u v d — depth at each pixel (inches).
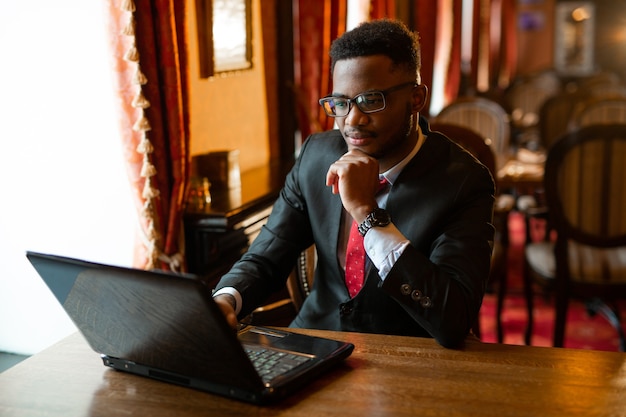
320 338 56.0
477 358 53.9
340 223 67.4
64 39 101.2
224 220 100.0
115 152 102.4
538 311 162.4
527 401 46.6
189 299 43.8
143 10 90.0
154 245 96.6
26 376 52.2
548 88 320.2
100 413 46.4
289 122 151.9
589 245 117.6
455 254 60.0
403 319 64.1
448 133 127.8
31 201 105.8
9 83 102.9
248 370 45.9
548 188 117.2
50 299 109.2
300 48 146.9
